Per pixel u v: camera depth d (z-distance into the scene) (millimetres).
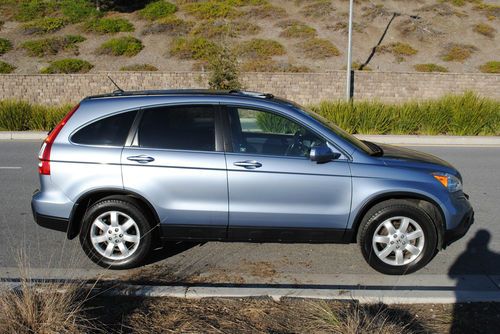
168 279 5082
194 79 23922
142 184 5102
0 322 3566
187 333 3799
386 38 35406
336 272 5332
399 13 38969
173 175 5086
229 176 5070
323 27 36469
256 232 5215
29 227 6770
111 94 5543
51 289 3945
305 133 5328
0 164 10992
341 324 3795
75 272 5219
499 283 5059
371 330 3732
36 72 29312
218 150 5145
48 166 5184
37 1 40344
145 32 34594
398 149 5977
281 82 23391
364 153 5238
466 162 11555
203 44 32031
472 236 6543
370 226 5117
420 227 5133
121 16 38250
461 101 16547
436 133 15781
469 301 4395
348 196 5094
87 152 5156
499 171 10562
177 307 4207
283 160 5109
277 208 5125
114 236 5215
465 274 5320
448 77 23938
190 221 5176
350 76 22016
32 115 16469
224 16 37969
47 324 3588
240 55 31234
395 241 5152
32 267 5395
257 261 5609
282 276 5203
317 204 5121
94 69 29734
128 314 4062
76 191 5141
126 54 31578
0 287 4031
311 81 23438
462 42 35125
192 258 5672
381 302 4340
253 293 4430
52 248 6000
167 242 6133
